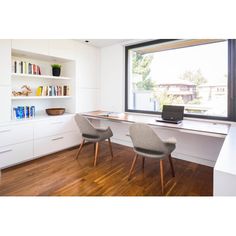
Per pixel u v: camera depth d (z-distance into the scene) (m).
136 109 3.81
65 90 3.76
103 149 3.70
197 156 2.97
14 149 2.75
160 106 3.52
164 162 3.01
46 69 3.72
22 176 2.44
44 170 2.64
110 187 2.16
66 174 2.52
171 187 2.17
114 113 3.77
